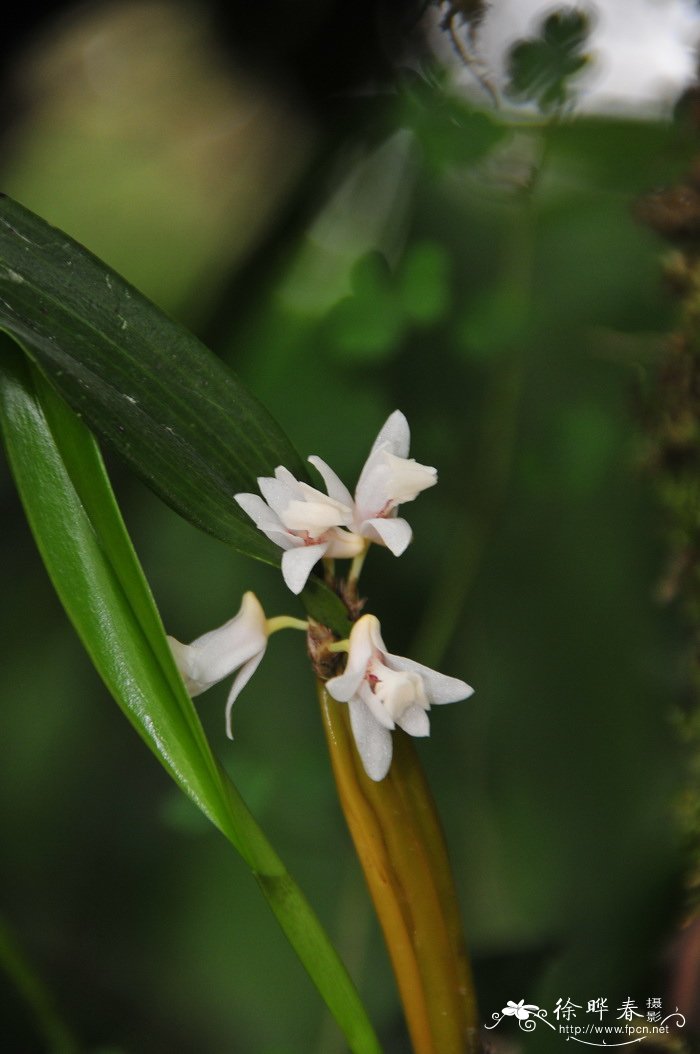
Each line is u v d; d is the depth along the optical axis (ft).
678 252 1.97
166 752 1.54
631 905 2.09
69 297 1.52
